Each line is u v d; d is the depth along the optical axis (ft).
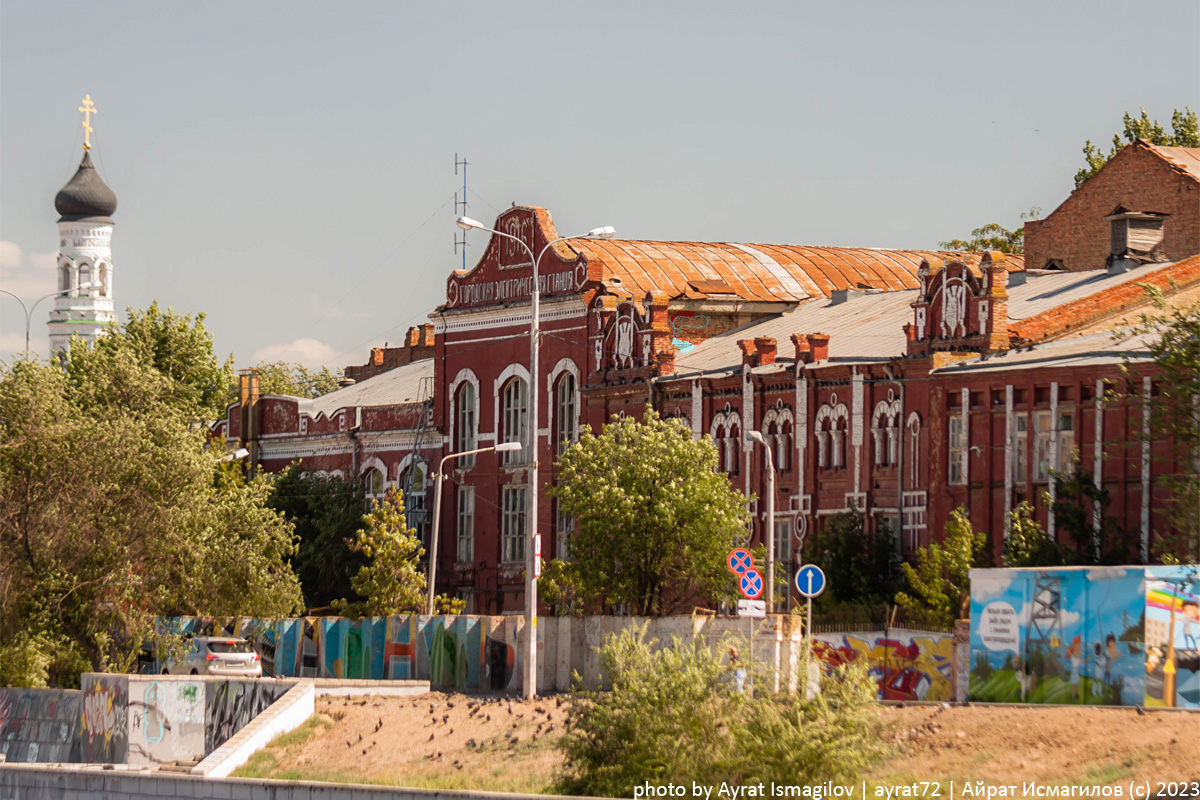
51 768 173.37
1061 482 235.61
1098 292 273.54
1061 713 146.61
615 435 282.56
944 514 259.60
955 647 181.37
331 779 174.19
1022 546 231.09
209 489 272.92
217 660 263.08
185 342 471.21
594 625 251.60
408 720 198.39
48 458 249.75
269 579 282.15
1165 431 216.54
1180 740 130.31
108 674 214.48
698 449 273.75
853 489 280.51
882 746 143.95
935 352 266.36
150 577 257.55
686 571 269.44
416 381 451.53
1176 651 157.28
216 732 201.26
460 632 264.31
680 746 144.15
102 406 267.39
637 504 268.62
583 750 149.79
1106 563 227.40
